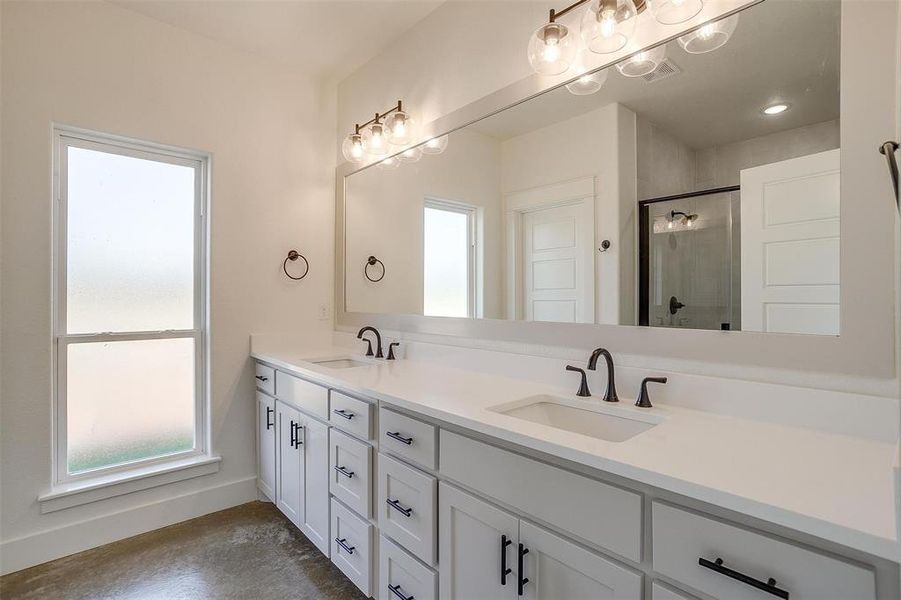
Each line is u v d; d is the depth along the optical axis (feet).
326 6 7.03
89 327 7.02
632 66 4.62
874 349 3.28
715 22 4.03
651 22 4.44
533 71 5.57
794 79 3.62
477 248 6.29
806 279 3.58
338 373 6.11
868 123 3.28
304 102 9.07
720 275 4.04
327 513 6.09
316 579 6.10
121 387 7.33
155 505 7.37
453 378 5.80
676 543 2.71
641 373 4.54
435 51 7.02
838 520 2.11
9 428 6.20
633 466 2.81
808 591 2.24
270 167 8.64
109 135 7.02
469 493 4.01
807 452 3.04
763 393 3.78
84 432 6.99
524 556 3.54
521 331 5.75
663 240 4.41
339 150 9.38
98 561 6.44
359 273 8.73
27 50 6.29
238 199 8.25
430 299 7.11
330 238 9.46
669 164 4.34
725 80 3.99
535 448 3.35
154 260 7.65
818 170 3.51
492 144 6.07
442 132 6.84
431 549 4.38
